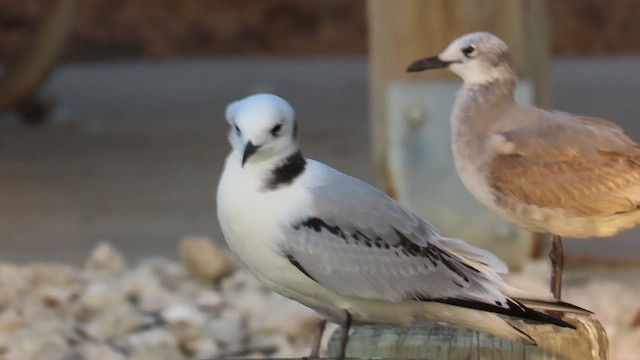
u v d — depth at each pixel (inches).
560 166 346.9
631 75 1306.6
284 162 282.2
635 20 1577.3
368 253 282.2
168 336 481.1
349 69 1393.9
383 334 292.8
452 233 527.5
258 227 279.6
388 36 543.8
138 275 557.3
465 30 532.4
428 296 281.3
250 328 495.5
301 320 491.5
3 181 791.7
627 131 962.7
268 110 279.6
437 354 287.6
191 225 679.7
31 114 1013.2
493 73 353.4
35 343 463.2
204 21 1556.3
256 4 1587.1
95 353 464.4
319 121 1030.4
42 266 558.3
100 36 1488.7
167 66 1418.6
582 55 1530.5
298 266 281.3
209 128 1005.8
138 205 729.0
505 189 348.5
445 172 526.6
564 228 351.3
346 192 285.7
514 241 526.0
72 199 744.3
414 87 527.8
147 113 1082.1
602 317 486.9
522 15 540.1
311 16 1592.0
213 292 542.3
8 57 1396.4
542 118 353.7
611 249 609.3
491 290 276.1
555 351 284.4
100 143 934.4
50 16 928.9
